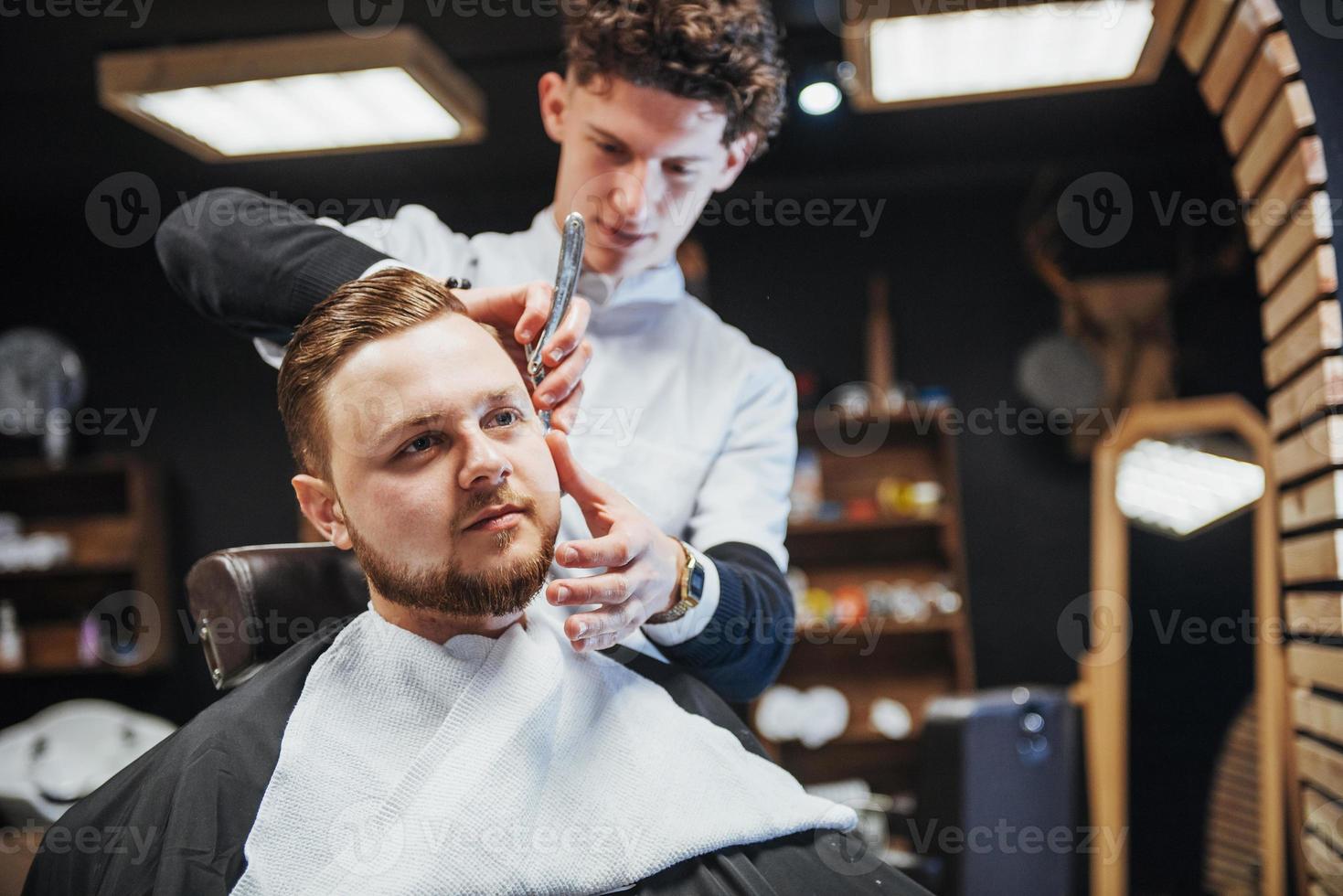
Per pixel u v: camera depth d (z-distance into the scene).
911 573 4.90
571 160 1.22
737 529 1.20
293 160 4.39
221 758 0.89
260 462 5.20
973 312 4.88
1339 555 1.55
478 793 0.85
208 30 3.33
